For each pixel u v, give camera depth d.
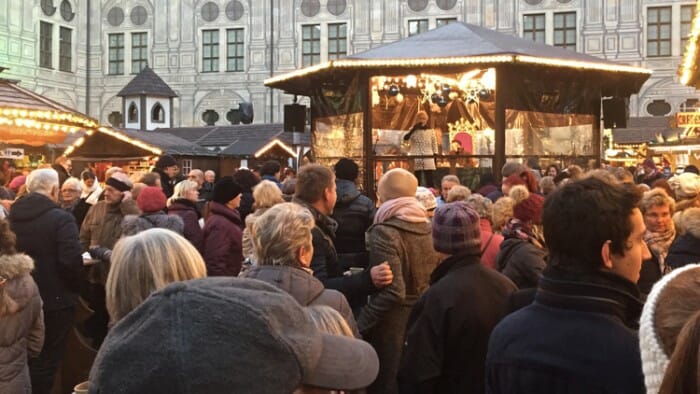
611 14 49.16
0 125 13.30
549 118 14.53
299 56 54.34
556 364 2.64
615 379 2.56
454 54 13.23
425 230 5.66
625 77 14.86
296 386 1.76
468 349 4.29
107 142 27.73
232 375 1.66
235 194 7.82
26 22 52.22
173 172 13.34
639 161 34.72
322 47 53.88
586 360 2.61
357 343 2.14
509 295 4.18
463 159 15.77
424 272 5.60
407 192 5.76
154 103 52.19
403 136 15.56
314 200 5.67
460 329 4.28
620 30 49.00
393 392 5.57
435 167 15.67
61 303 6.93
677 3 48.12
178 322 1.71
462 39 14.10
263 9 54.84
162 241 3.36
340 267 6.67
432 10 51.81
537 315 2.80
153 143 34.97
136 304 3.27
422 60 13.30
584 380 2.59
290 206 4.21
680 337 1.60
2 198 10.41
